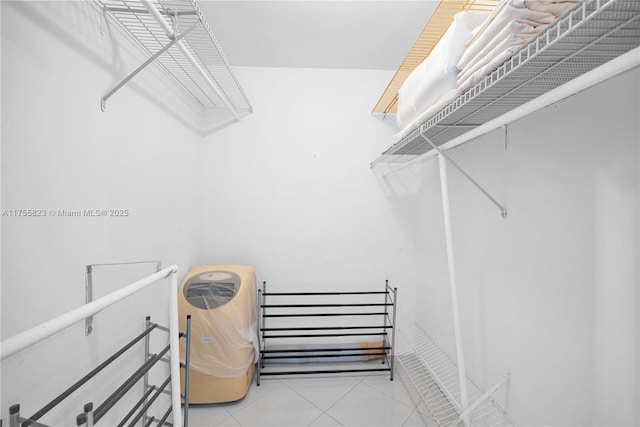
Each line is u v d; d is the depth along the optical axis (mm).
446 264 1776
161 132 1468
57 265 824
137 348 1221
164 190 1501
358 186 2207
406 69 1787
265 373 1905
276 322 2199
